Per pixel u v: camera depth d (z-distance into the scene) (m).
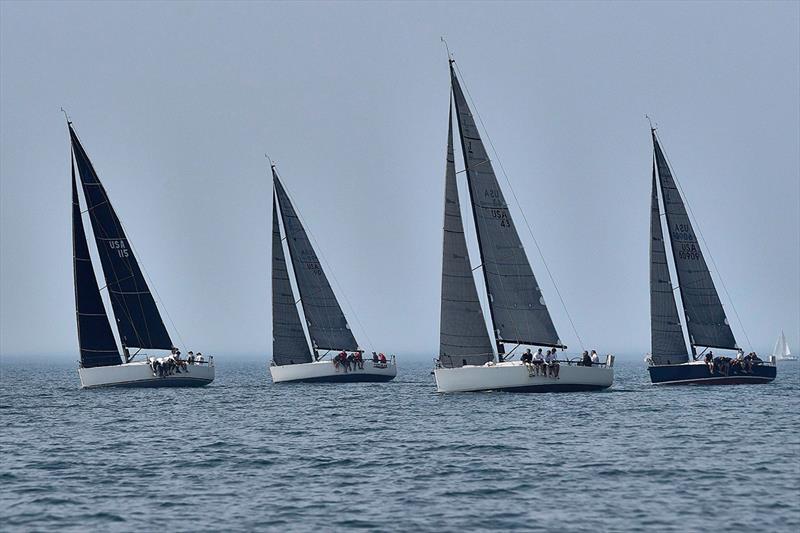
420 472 130.62
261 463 139.38
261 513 108.12
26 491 121.12
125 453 150.12
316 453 147.88
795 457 139.62
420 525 102.25
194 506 111.94
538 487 119.88
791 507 108.19
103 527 103.19
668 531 98.88
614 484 121.06
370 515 106.62
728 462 135.62
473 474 128.50
